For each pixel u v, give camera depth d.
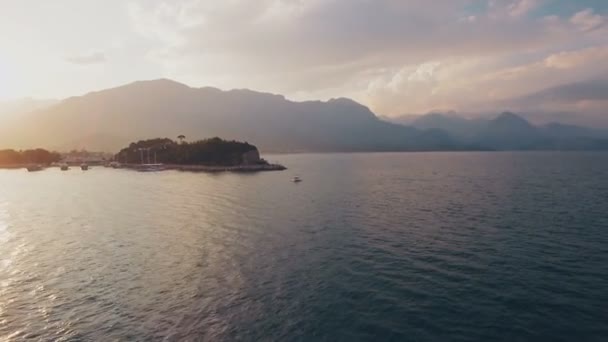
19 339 25.84
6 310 30.06
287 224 59.94
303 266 39.28
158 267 39.56
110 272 38.28
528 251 43.47
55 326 27.52
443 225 57.78
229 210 74.56
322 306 30.05
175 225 60.53
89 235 54.31
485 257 41.47
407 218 63.78
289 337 25.64
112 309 30.02
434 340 25.08
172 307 30.19
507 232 52.47
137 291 33.38
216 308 29.95
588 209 69.19
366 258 41.66
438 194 96.19
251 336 25.81
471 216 64.69
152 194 103.75
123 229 58.12
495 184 117.88
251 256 42.88
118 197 98.06
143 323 27.75
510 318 27.75
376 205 78.81
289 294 32.38
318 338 25.48
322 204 81.19
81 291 33.56
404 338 25.31
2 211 76.81
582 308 29.09
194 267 39.41
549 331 25.94
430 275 36.28
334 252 44.06
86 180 157.62
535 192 95.38
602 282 34.03
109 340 25.53
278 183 132.88
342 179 147.75
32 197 100.31
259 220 63.56
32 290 33.91
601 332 25.69
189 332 26.41
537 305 29.72
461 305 29.91
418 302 30.50
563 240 47.81
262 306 30.19
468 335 25.59
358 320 27.77
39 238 52.84
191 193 104.81
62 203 88.06
